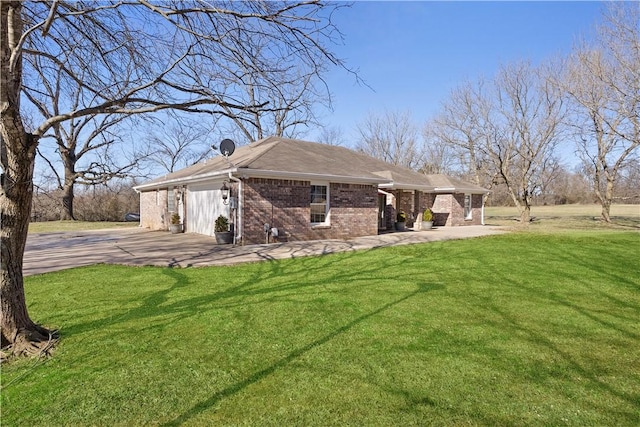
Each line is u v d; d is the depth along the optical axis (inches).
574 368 143.2
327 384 129.3
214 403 117.8
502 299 239.5
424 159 1656.0
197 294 247.1
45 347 159.9
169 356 152.2
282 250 453.7
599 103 707.4
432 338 171.9
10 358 152.0
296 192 548.1
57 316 201.3
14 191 156.7
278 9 166.6
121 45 195.2
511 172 1092.5
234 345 163.0
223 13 156.2
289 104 192.9
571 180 1999.3
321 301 231.3
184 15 167.9
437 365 144.3
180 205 719.7
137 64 201.5
